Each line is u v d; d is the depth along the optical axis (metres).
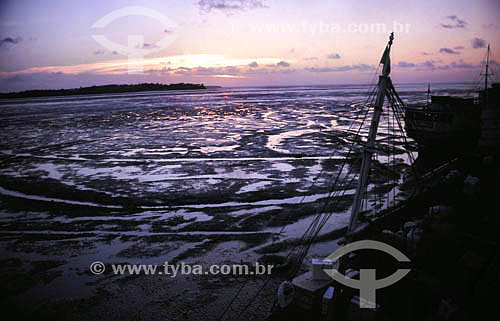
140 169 35.34
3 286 14.84
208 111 103.31
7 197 27.22
